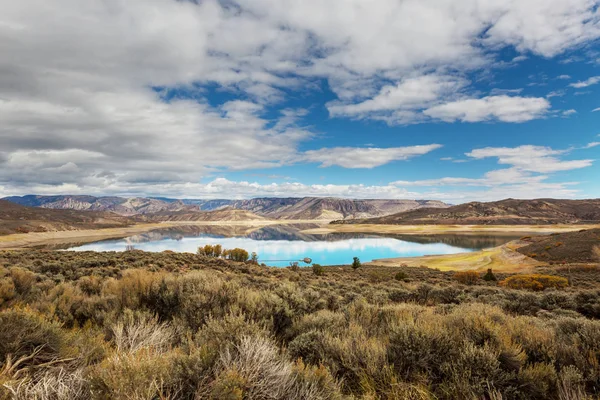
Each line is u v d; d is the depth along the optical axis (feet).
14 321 9.39
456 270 157.28
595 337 12.91
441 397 9.72
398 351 11.34
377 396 9.71
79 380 7.29
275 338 15.05
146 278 21.75
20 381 7.06
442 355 11.21
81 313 18.02
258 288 37.99
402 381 10.22
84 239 412.16
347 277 93.86
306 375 8.66
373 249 330.75
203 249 148.56
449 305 31.17
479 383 9.64
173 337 13.75
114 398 6.37
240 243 391.86
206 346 9.08
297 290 22.70
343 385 10.37
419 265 190.60
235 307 15.94
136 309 18.29
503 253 211.00
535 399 9.85
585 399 8.98
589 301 33.76
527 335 13.52
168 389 7.22
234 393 7.00
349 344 12.32
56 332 10.00
